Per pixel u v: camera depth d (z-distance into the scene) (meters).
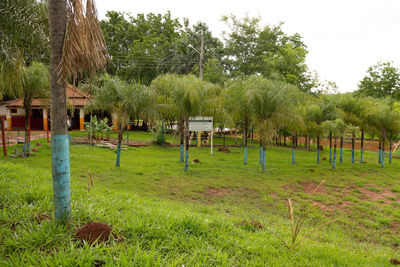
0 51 5.75
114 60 33.22
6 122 26.97
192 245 3.50
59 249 2.95
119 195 6.73
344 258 3.96
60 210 3.47
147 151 18.50
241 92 13.94
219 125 22.53
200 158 16.62
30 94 12.41
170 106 13.34
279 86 12.84
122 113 12.14
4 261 2.62
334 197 9.38
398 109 16.28
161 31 38.72
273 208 7.89
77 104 23.66
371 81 33.19
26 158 12.00
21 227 3.39
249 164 15.13
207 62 32.44
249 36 34.62
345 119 17.28
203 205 7.59
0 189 4.98
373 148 29.77
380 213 7.89
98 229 3.38
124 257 2.76
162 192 8.70
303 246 4.27
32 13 5.94
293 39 38.38
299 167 14.69
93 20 3.39
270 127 12.90
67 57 3.27
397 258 4.52
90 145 17.81
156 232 3.63
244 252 3.61
